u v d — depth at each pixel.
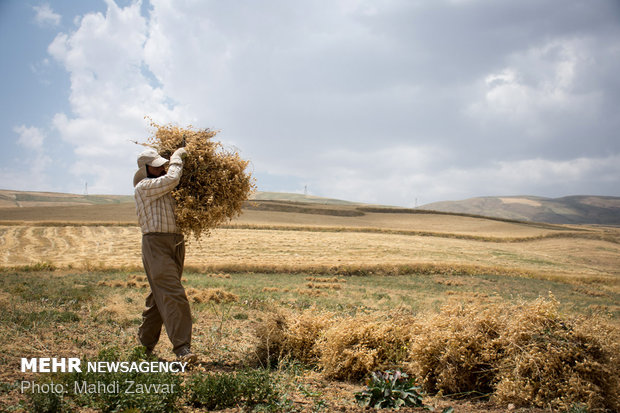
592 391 4.18
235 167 5.75
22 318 7.05
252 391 3.94
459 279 32.09
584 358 4.39
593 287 33.53
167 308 4.99
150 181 5.10
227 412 3.65
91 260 30.48
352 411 3.84
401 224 80.12
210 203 5.50
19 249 36.66
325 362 5.39
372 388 4.11
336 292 20.34
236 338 7.25
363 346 5.39
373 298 18.61
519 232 71.62
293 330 6.01
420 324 5.83
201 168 5.57
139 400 3.45
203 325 8.30
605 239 66.12
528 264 42.72
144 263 5.19
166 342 6.56
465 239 62.84
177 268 5.39
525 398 4.34
